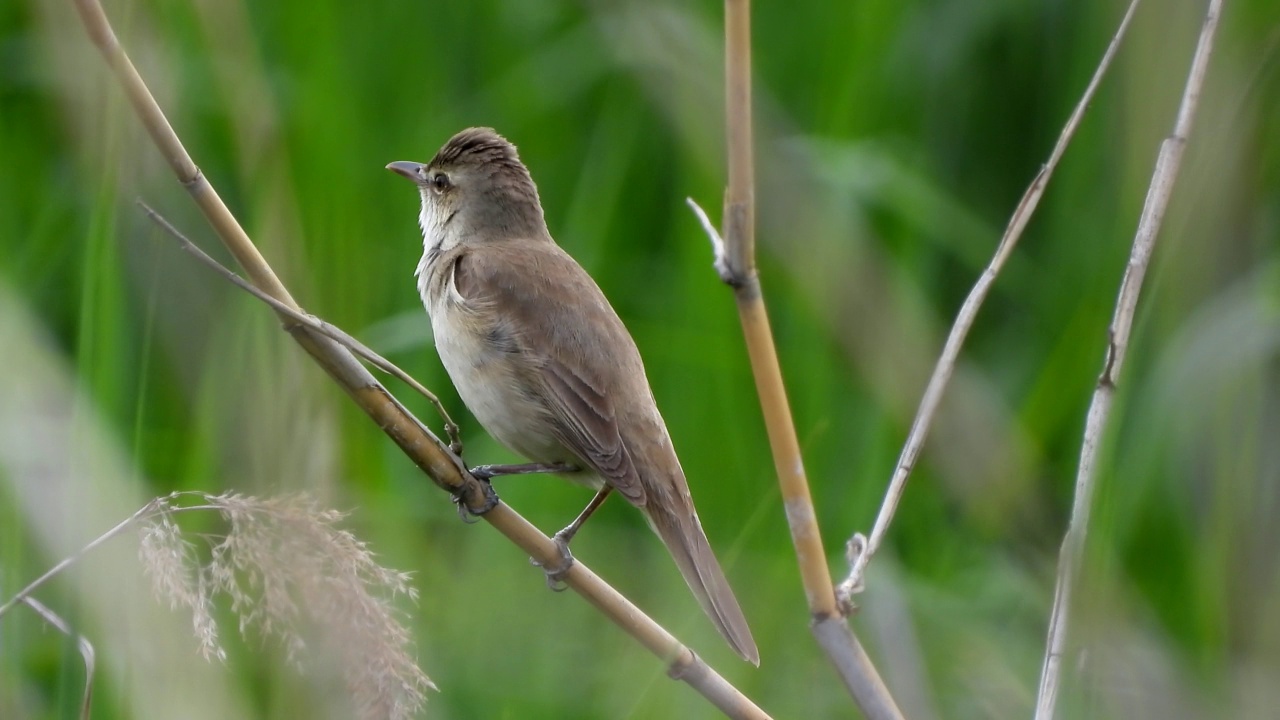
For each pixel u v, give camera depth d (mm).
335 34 12352
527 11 13406
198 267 10406
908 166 12703
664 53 11852
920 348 11094
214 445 9188
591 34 12984
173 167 6215
